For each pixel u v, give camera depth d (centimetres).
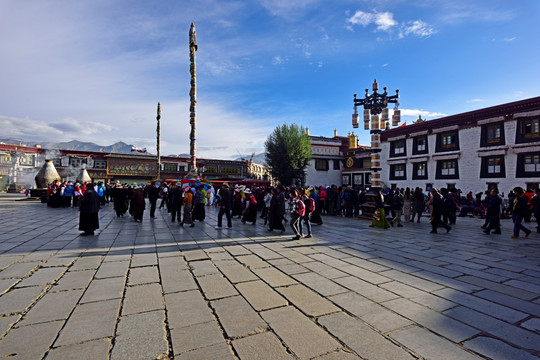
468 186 2244
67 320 316
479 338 289
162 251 650
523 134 1950
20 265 521
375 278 473
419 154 2650
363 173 3581
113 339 278
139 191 1161
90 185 848
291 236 872
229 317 328
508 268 540
